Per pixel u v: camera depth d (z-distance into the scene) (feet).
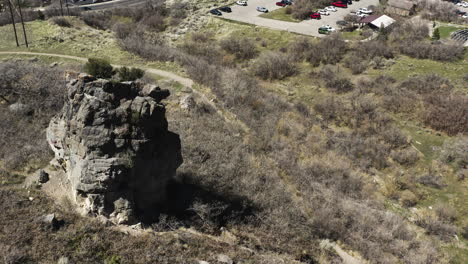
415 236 88.22
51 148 76.43
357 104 145.89
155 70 148.77
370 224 86.43
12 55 145.89
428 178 111.34
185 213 73.46
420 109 141.59
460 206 101.96
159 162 67.82
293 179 99.30
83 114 60.80
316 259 71.92
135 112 62.13
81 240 60.44
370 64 173.58
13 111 98.78
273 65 177.58
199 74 145.69
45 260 56.80
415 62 172.86
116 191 64.39
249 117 127.03
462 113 134.21
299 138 123.44
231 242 69.62
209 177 86.43
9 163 78.07
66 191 70.79
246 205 80.69
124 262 58.65
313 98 158.10
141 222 66.49
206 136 105.09
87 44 168.66
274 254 69.67
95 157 61.57
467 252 85.97
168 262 60.08
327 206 89.10
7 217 62.90
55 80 115.34
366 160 117.60
